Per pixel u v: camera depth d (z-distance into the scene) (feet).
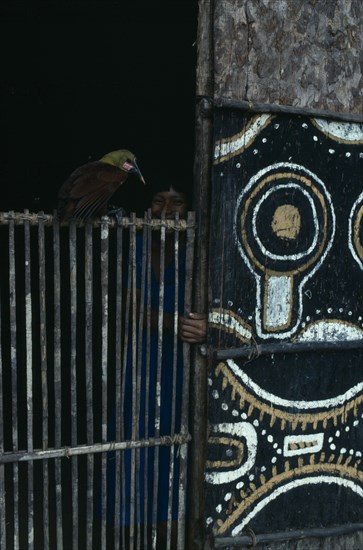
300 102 9.23
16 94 26.81
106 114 26.71
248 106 8.82
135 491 10.01
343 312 9.78
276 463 9.62
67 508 12.20
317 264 9.55
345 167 9.58
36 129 27.73
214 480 9.30
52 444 14.73
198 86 8.88
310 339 9.61
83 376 18.80
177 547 9.59
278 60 9.07
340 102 9.47
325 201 9.50
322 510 9.96
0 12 22.02
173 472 9.55
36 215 8.43
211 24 8.82
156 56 23.89
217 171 8.86
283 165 9.19
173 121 25.77
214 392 9.17
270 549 9.70
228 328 9.16
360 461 10.16
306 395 9.68
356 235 9.76
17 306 23.71
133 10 21.20
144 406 10.09
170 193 10.12
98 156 27.48
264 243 9.21
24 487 12.89
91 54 24.56
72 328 8.84
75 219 8.39
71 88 26.32
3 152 28.02
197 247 9.12
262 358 9.37
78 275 25.62
